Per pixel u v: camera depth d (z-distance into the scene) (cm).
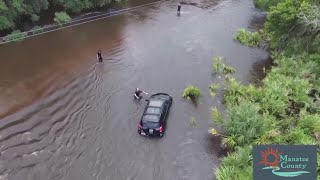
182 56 3167
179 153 2081
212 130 2152
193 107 2477
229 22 3897
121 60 3066
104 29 3634
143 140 2175
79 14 3888
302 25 2828
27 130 2228
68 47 3228
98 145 2141
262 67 3005
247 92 2491
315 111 2316
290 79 2562
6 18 3148
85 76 2817
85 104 2505
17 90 2570
